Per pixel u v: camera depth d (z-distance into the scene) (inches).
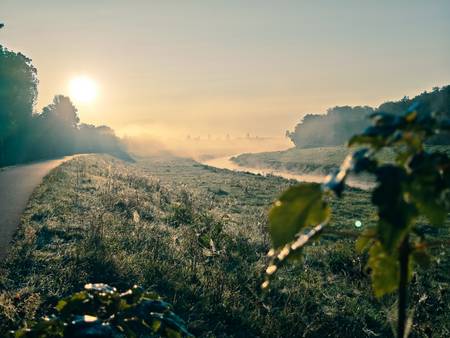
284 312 295.1
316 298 336.8
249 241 474.9
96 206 581.0
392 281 63.0
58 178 849.5
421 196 48.0
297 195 46.6
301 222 46.3
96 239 391.9
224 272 356.5
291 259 59.5
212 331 266.7
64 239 414.9
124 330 73.7
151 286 301.3
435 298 348.5
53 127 2054.6
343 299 341.7
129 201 621.6
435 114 50.2
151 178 1162.0
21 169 1127.6
